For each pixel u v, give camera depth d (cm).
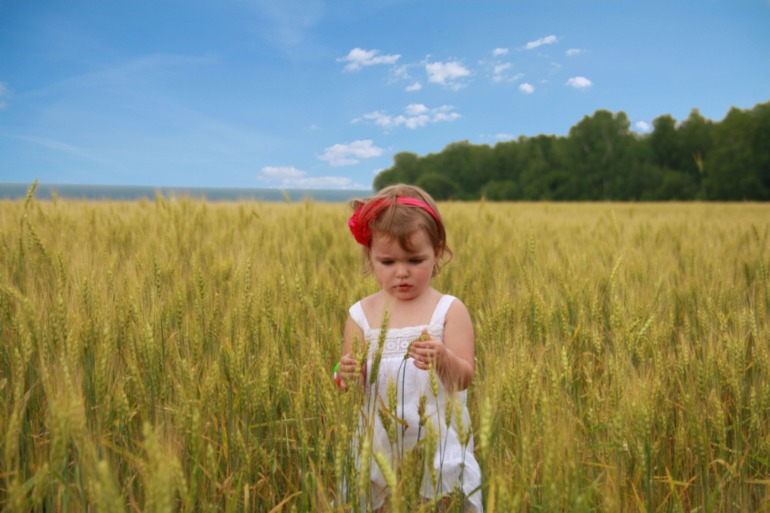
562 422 171
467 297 359
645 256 518
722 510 194
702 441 192
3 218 554
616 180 8069
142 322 228
